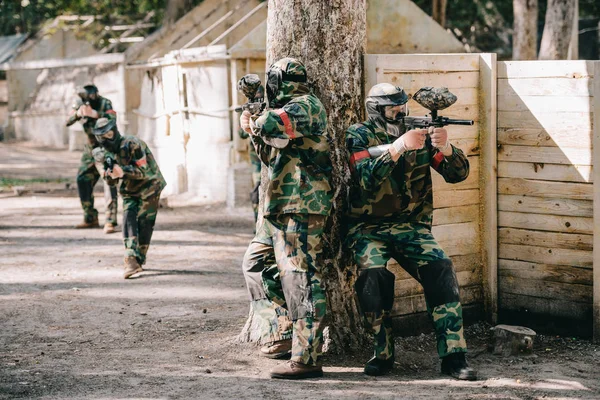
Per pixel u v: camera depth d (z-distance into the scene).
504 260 7.94
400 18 19.55
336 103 6.91
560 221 7.57
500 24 33.34
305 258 6.37
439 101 6.17
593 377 6.57
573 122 7.39
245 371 6.67
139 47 22.25
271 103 6.46
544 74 7.51
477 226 7.94
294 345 6.44
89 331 7.98
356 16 6.99
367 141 6.45
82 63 29.72
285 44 6.96
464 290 7.92
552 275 7.67
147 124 20.47
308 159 6.35
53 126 34.53
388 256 6.59
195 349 7.34
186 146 18.67
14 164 26.42
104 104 13.58
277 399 5.93
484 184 7.88
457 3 32.56
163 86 19.56
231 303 9.17
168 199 18.12
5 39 40.34
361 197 6.59
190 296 9.50
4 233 13.78
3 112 41.69
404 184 6.52
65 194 18.91
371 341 7.15
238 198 16.56
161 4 34.16
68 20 34.91
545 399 6.00
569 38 17.23
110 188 13.74
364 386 6.27
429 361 7.02
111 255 11.95
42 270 10.91
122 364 6.87
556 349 7.36
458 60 7.65
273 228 6.46
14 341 7.62
